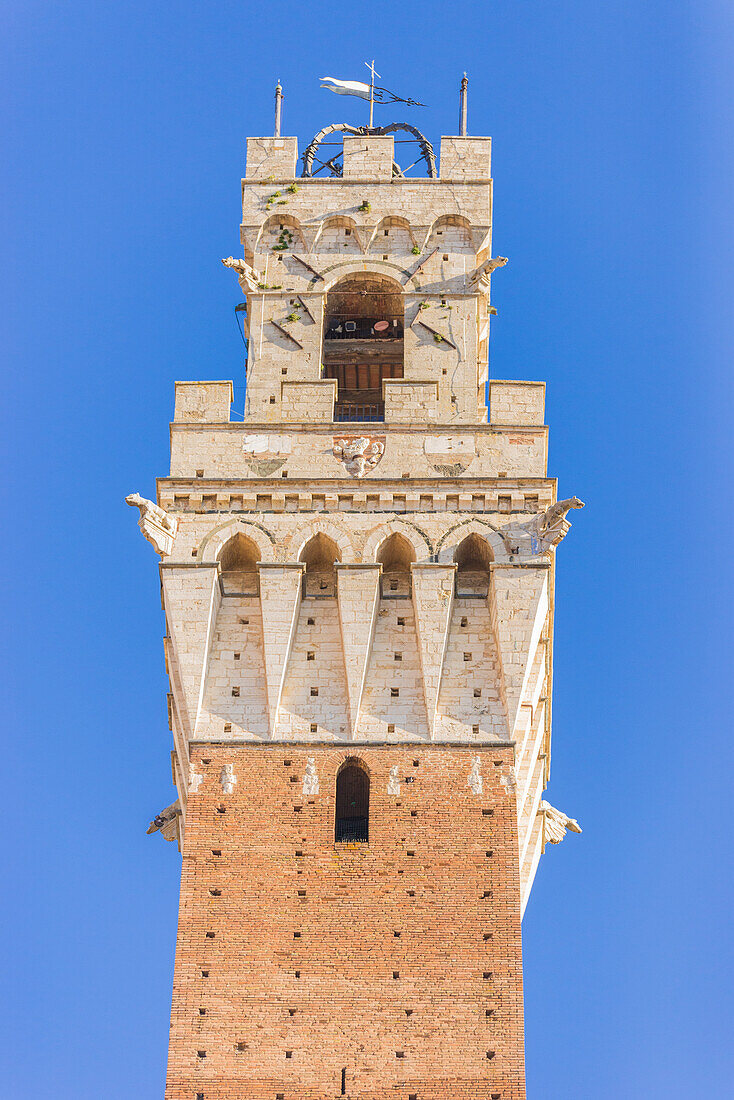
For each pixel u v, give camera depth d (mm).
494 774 75625
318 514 80438
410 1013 70938
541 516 80000
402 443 82188
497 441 82125
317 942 72312
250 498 80625
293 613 78625
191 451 82000
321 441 82375
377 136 91688
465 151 91812
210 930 72562
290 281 88312
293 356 86562
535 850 82375
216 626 79062
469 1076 69750
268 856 74062
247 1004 71125
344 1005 71062
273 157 91562
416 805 75000
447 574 79250
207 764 75875
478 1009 71000
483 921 72688
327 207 90125
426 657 77750
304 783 75438
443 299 87750
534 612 78312
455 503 80500
